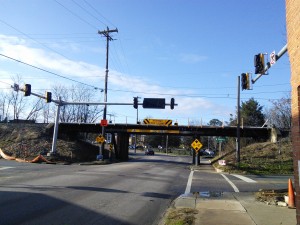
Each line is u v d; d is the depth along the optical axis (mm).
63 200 12172
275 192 14859
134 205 12211
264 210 11320
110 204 12094
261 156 37500
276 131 43594
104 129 46438
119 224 9453
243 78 19281
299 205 7594
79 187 15539
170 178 22312
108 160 43938
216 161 42375
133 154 87938
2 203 11242
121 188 16094
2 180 17203
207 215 10453
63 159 39250
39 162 35812
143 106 34500
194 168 36250
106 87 46156
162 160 57406
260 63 16516
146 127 47875
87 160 43719
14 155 40312
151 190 16094
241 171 29922
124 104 34969
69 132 51625
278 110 74062
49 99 34344
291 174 28688
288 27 8539
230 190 17172
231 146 54469
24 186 15148
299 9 7652
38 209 10570
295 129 7867
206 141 123125
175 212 10938
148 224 9664
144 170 27938
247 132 45094
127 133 51219
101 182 17797
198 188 17797
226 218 10016
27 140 45344
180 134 47562
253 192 16297
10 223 8836
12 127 49938
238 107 34750
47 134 48562
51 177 19016
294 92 7988
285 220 9773
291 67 8250
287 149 38906
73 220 9508
